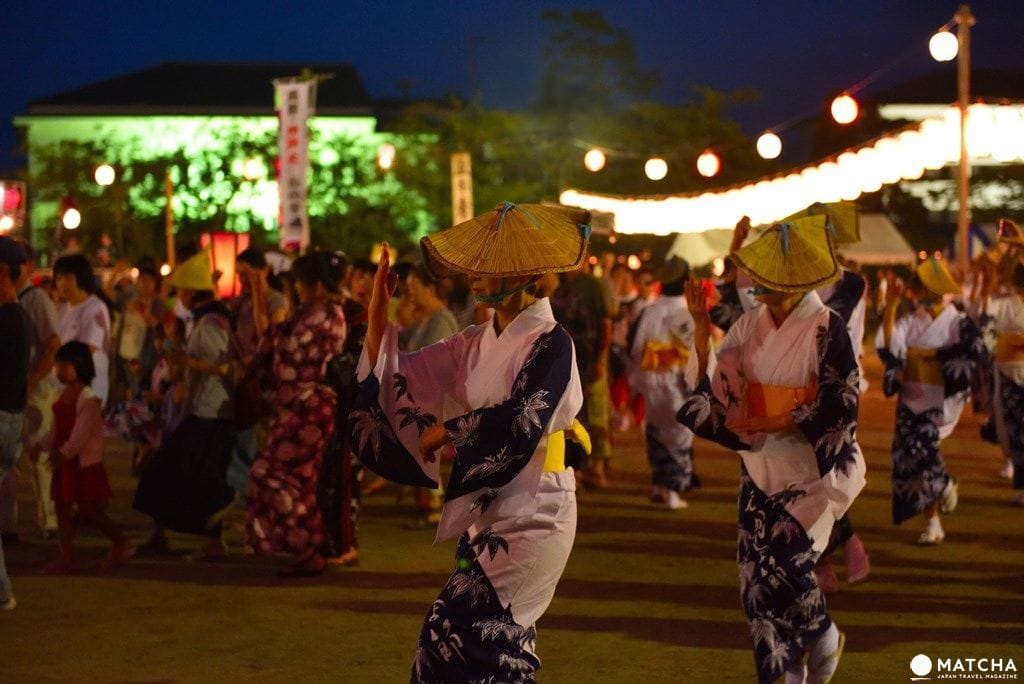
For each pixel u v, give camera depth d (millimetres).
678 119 35406
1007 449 9625
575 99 35125
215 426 8016
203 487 7980
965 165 18188
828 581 7168
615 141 35062
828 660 5141
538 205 4344
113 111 44844
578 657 5875
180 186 36312
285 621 6574
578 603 6938
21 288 7992
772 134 15922
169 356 8516
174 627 6453
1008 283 9125
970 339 8461
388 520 9750
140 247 35500
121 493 10977
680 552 8375
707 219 17188
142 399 10195
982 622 6520
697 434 5293
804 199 14953
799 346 5172
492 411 3947
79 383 7789
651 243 36688
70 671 5668
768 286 5094
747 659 5844
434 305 9258
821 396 5086
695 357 5309
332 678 5566
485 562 4027
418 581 7547
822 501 5133
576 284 10797
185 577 7664
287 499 7465
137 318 13359
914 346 8594
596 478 11203
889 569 7805
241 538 8977
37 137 45281
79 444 7715
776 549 5148
